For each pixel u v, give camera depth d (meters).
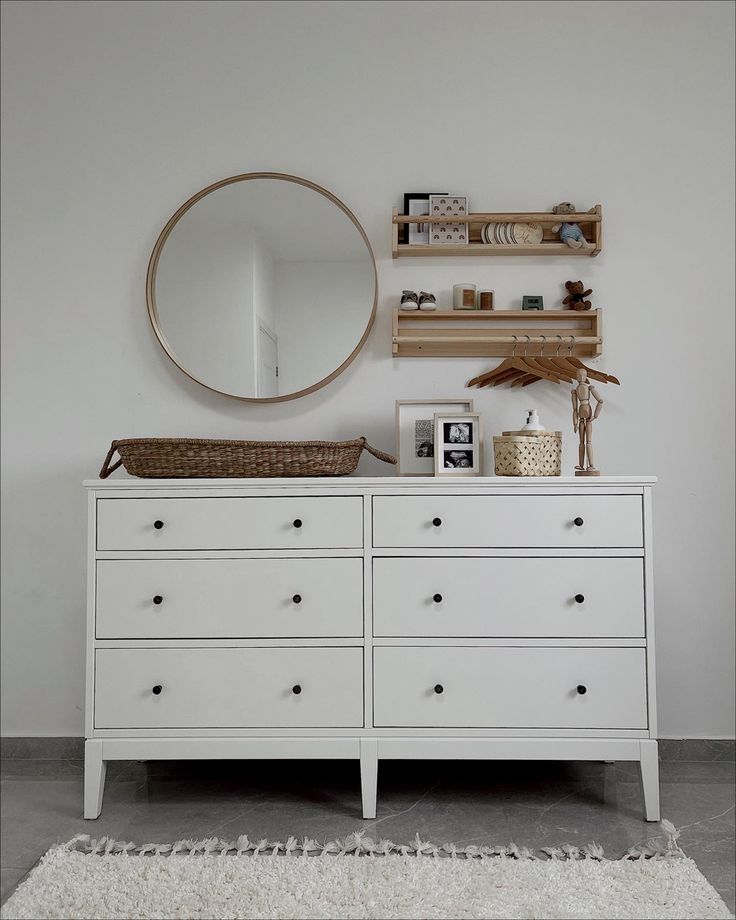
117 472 2.63
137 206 2.66
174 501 2.16
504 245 2.57
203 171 2.66
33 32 2.68
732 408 2.60
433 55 2.65
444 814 2.13
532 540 2.13
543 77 2.64
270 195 2.63
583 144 2.63
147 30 2.68
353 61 2.65
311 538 2.15
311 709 2.13
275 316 2.60
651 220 2.62
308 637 2.14
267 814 2.14
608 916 1.62
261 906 1.67
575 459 2.59
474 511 2.13
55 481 2.64
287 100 2.65
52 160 2.67
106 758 2.14
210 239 2.62
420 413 2.54
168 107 2.67
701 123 2.63
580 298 2.58
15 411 2.66
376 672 2.13
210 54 2.67
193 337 2.61
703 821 2.09
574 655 2.11
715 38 2.63
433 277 2.63
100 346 2.65
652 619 2.11
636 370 2.61
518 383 2.59
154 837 2.01
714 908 1.65
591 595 2.12
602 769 2.45
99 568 2.17
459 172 2.64
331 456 2.24
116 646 2.15
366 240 2.60
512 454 2.24
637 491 2.12
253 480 2.15
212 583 2.15
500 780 2.37
